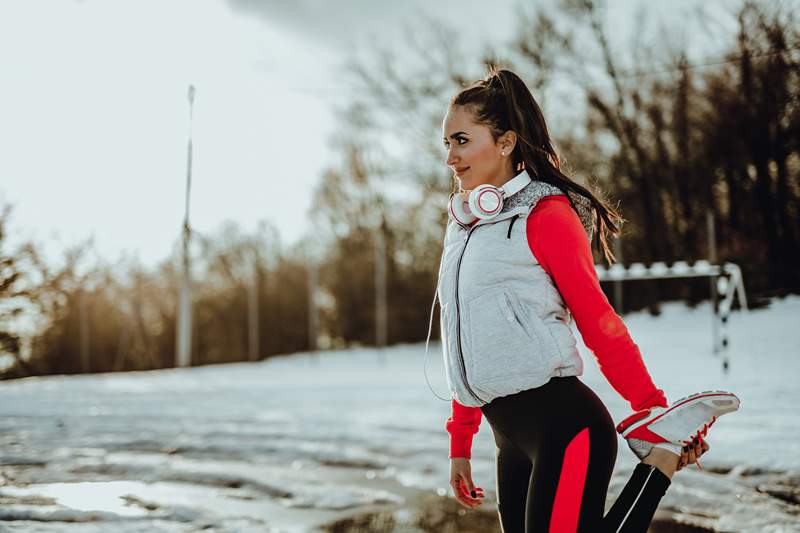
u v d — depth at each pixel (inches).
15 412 319.3
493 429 70.4
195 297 941.2
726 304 390.6
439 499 148.6
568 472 61.4
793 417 226.8
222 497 147.4
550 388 63.6
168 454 200.2
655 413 62.4
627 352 63.0
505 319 64.3
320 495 150.1
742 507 129.2
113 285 829.8
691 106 715.4
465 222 68.9
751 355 459.5
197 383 527.8
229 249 962.1
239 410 316.8
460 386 67.3
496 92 71.2
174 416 295.6
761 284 658.8
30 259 682.8
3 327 705.6
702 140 704.4
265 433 239.0
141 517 125.1
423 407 306.7
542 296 64.9
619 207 76.9
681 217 726.5
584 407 63.1
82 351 774.5
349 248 960.3
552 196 66.8
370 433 233.8
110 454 199.8
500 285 65.0
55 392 459.8
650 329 624.1
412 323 906.1
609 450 62.6
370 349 892.0
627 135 748.0
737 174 696.4
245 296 960.9
